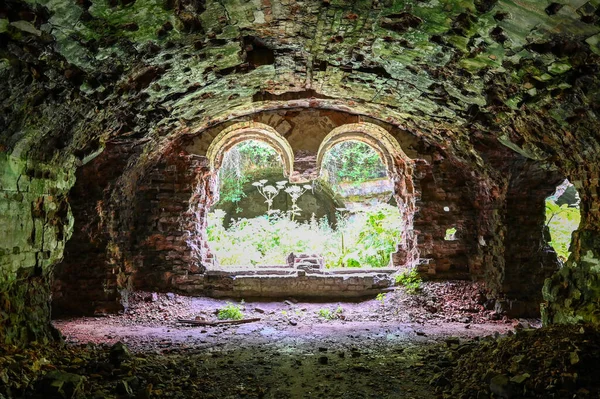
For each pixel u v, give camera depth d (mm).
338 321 8445
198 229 10000
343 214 15133
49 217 5473
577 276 5582
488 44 4566
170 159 9672
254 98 8125
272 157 15352
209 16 4574
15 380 3744
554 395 3723
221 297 9664
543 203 8641
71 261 8477
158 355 5793
